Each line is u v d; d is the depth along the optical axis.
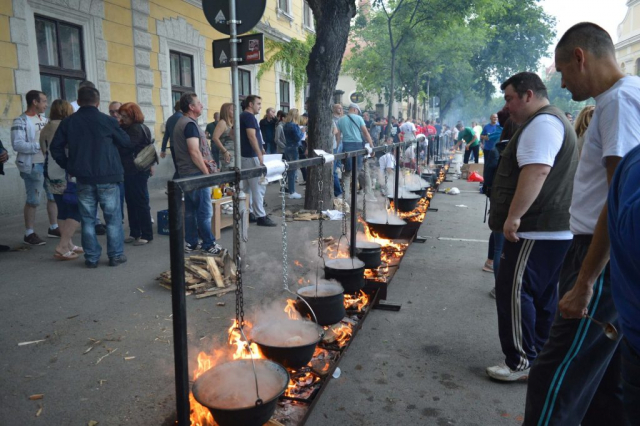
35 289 4.28
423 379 2.91
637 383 1.30
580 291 1.82
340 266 3.56
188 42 11.60
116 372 2.89
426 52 21.59
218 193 6.48
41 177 5.82
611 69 1.92
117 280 4.55
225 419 1.80
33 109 5.80
